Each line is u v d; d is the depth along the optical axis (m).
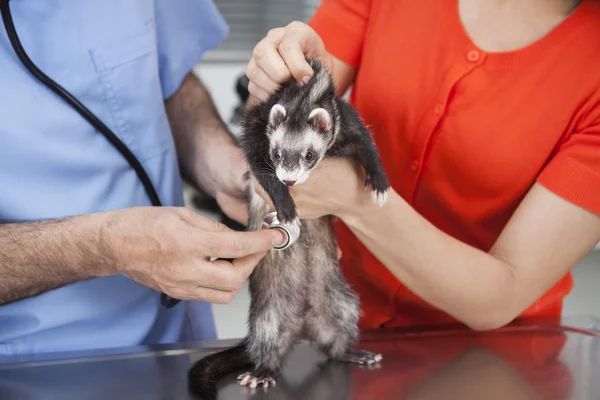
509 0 0.86
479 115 0.85
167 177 0.92
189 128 0.99
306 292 0.83
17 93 0.79
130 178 0.87
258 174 0.80
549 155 0.83
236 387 0.73
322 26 0.98
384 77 0.91
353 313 0.83
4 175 0.80
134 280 0.82
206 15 0.97
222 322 1.62
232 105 1.98
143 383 0.72
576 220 0.80
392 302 0.95
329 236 0.85
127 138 0.87
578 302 1.79
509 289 0.81
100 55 0.83
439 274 0.79
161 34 0.94
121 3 0.85
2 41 0.78
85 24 0.83
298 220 0.77
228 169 0.94
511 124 0.84
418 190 0.92
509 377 0.75
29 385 0.71
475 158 0.86
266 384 0.73
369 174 0.78
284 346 0.81
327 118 0.79
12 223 0.76
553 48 0.83
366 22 0.96
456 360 0.78
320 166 0.77
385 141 0.93
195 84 1.03
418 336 0.85
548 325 0.88
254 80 0.85
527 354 0.80
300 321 0.83
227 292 0.75
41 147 0.80
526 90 0.83
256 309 0.83
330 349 0.81
